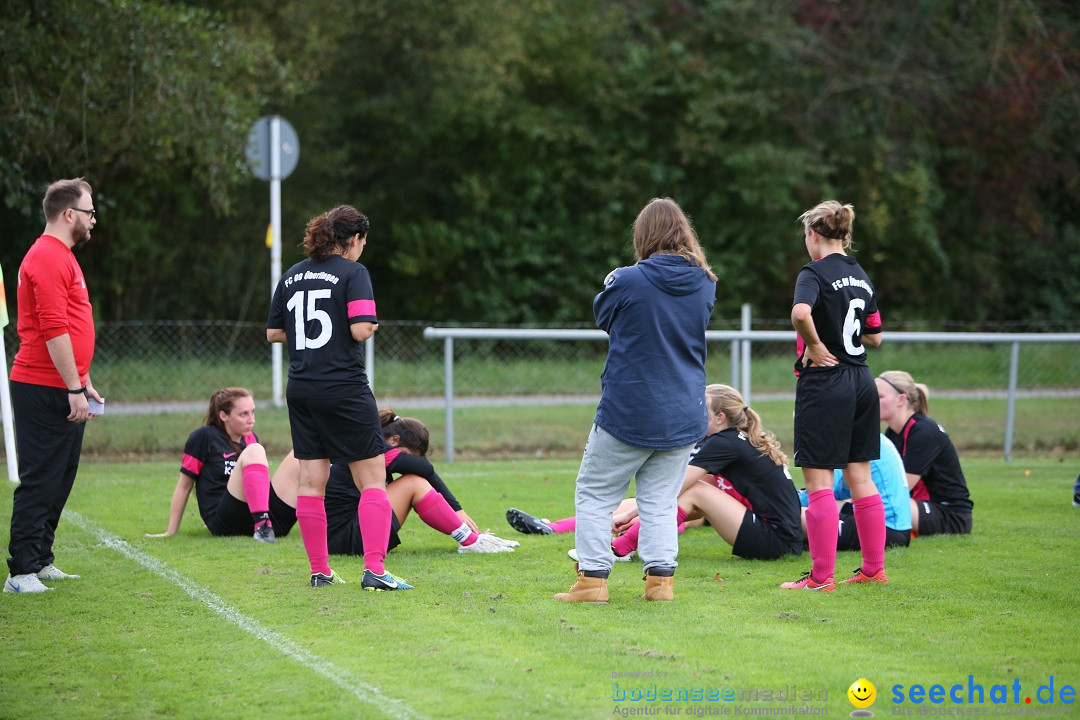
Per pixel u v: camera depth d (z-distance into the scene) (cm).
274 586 1881
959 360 6369
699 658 1448
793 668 1403
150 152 5203
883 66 8825
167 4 5203
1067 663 1433
